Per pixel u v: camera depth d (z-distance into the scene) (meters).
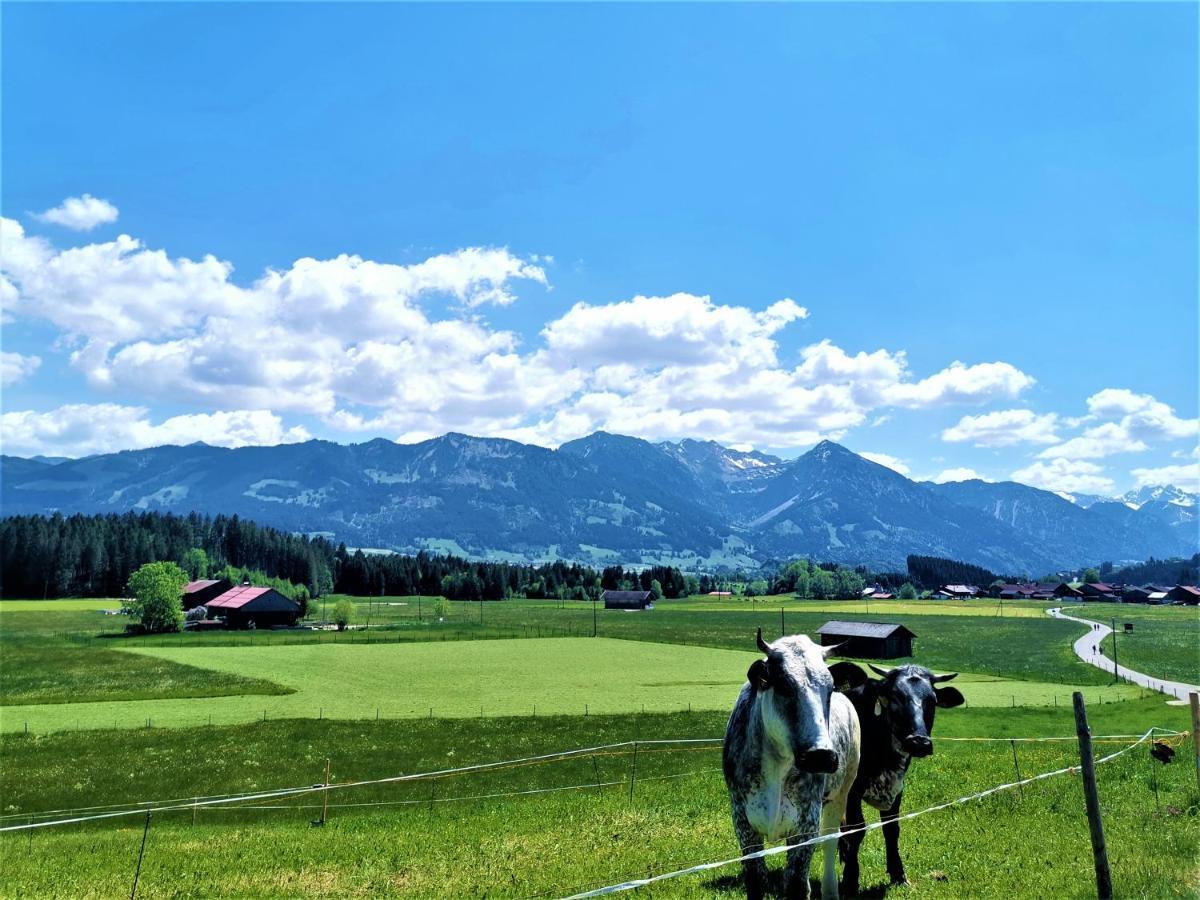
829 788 11.01
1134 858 13.23
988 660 108.25
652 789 28.77
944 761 28.64
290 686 73.12
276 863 18.80
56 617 161.62
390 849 19.58
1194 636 147.25
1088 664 101.44
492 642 121.62
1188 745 28.66
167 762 42.22
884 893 12.32
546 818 22.94
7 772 40.09
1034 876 12.61
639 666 90.81
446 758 43.31
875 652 117.31
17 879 17.88
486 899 13.78
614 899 13.00
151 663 90.88
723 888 13.09
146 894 15.91
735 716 10.82
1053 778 22.61
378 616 190.50
